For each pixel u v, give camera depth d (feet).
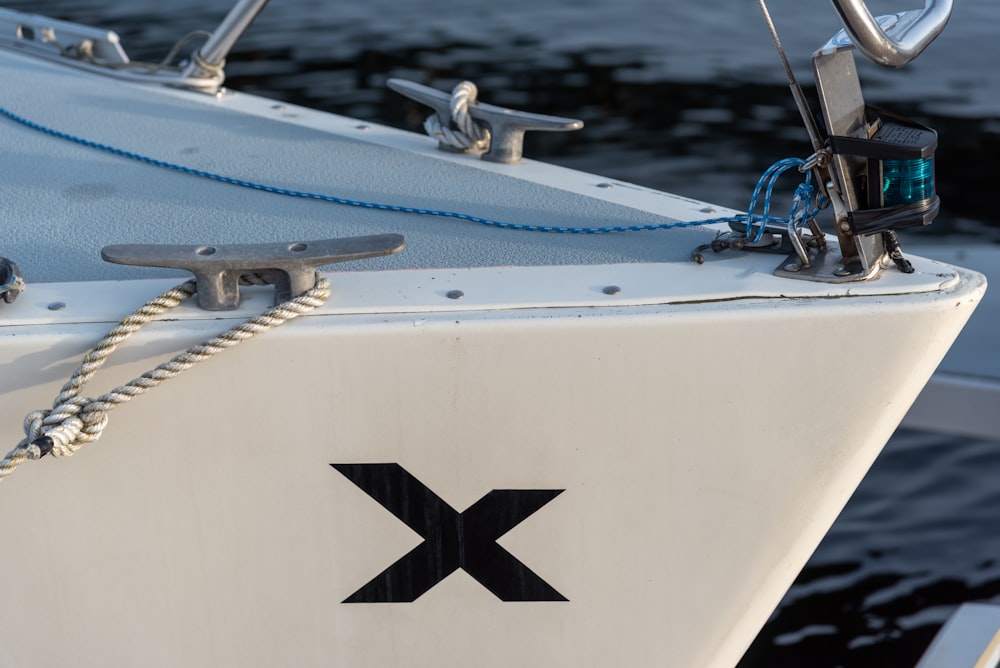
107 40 9.35
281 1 24.80
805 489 5.79
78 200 6.92
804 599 10.91
